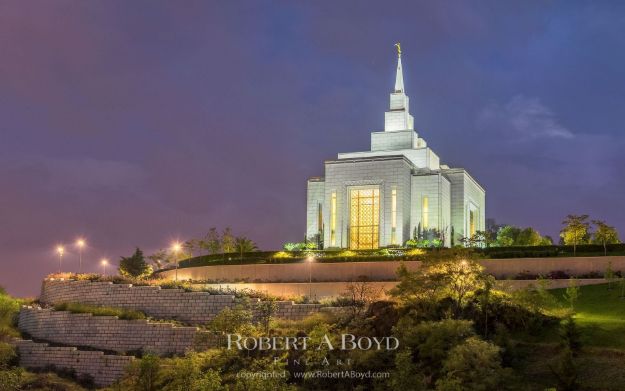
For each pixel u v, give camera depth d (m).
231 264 81.00
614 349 45.16
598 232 76.12
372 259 74.62
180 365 49.91
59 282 77.50
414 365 43.88
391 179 91.56
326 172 94.69
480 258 70.50
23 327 72.81
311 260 75.12
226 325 54.88
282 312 61.41
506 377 42.66
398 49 110.31
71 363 62.00
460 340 45.88
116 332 63.88
